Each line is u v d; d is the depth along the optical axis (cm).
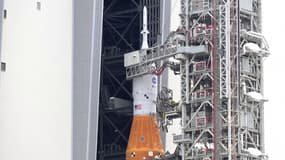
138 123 17262
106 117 18288
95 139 17075
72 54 17075
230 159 15450
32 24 16725
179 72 16600
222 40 15775
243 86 15812
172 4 18250
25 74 16550
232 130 15562
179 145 15988
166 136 17862
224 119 15638
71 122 16912
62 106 16862
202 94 15850
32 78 16612
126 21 18712
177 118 17150
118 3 18688
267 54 16050
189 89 16012
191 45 16100
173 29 18200
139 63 17275
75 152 16875
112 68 18438
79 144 16912
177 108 16212
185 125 15938
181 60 16125
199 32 16025
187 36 16138
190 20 16200
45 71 16762
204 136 15775
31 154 16438
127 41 18675
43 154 16550
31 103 16538
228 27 15775
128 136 18338
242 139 15638
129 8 18600
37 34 16762
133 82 17512
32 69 16625
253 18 16188
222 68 15700
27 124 16450
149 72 17188
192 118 15888
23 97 16475
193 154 15800
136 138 17162
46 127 16638
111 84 18538
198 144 15762
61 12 17062
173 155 16062
